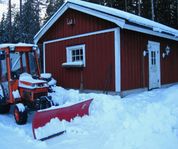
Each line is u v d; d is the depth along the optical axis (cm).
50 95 839
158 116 658
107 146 531
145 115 670
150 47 1256
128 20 993
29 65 851
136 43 1148
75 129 648
